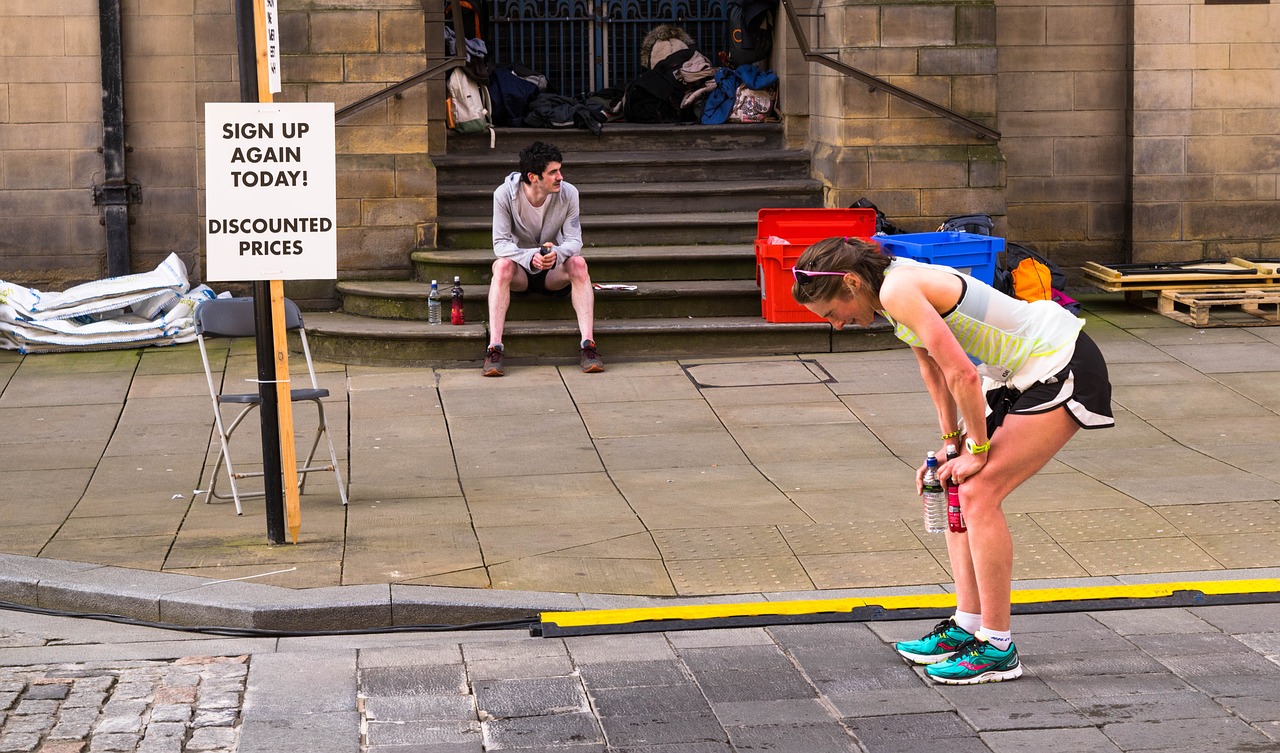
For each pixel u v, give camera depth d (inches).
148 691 182.5
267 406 238.4
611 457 301.4
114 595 215.5
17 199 443.2
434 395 353.1
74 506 267.3
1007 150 469.4
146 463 299.1
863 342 393.4
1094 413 173.9
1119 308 443.5
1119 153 471.5
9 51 437.4
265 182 232.8
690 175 462.9
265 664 192.5
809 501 267.7
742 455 302.4
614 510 263.6
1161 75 458.9
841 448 306.5
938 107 431.5
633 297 400.8
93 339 402.9
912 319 170.9
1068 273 474.9
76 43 439.2
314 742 166.4
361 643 205.3
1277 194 465.1
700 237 436.1
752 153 469.1
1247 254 466.9
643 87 492.1
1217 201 464.8
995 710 172.9
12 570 225.9
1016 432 176.1
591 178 460.1
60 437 319.6
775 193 450.3
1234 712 170.7
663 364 382.9
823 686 182.4
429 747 164.9
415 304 400.8
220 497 268.7
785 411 336.5
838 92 434.6
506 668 190.7
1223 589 217.0
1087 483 275.6
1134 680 182.1
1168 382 355.3
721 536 247.1
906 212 434.9
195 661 193.8
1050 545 240.2
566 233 380.2
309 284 427.8
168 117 446.0
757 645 198.5
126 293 410.6
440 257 415.2
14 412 341.4
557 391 356.2
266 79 235.5
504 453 304.7
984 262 386.0
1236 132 462.6
